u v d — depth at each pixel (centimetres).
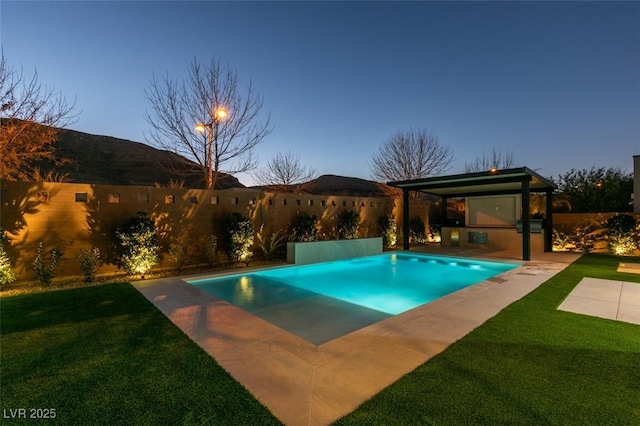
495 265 990
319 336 423
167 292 575
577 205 1546
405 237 1315
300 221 1106
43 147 979
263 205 1038
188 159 1195
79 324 401
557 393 240
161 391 245
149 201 799
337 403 230
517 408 221
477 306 486
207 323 410
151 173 2698
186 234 863
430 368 283
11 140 823
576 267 845
